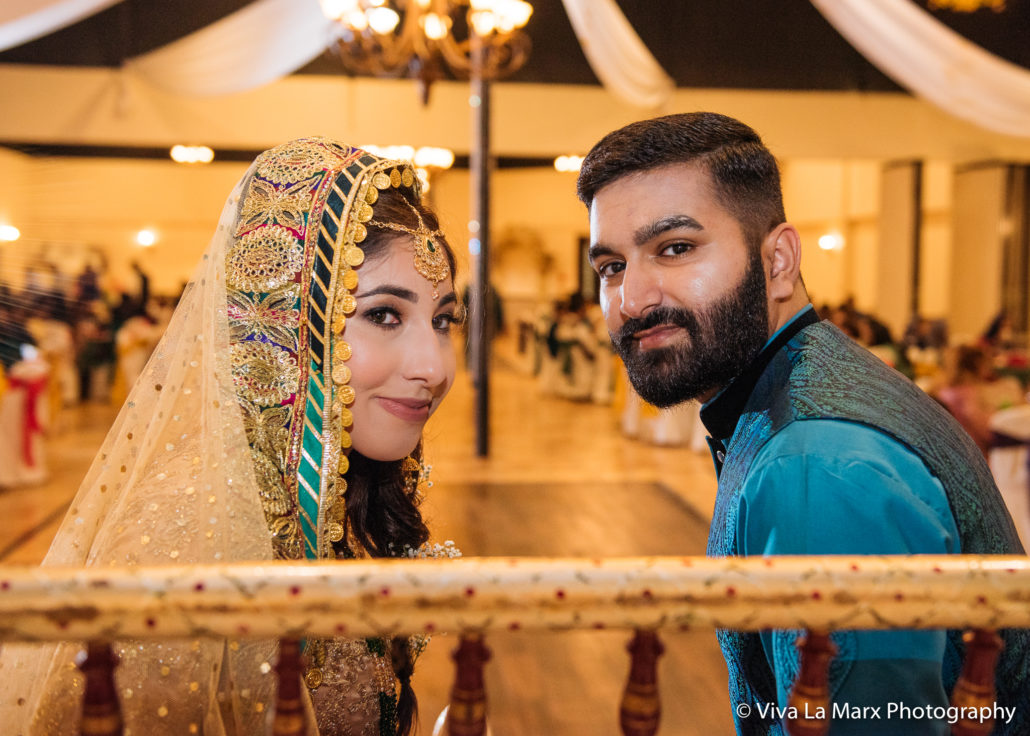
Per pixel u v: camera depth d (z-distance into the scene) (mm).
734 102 11984
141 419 1146
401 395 1167
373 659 1248
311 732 1039
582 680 3453
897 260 13617
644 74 9930
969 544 992
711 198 1050
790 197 18406
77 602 670
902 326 13469
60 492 6945
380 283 1155
